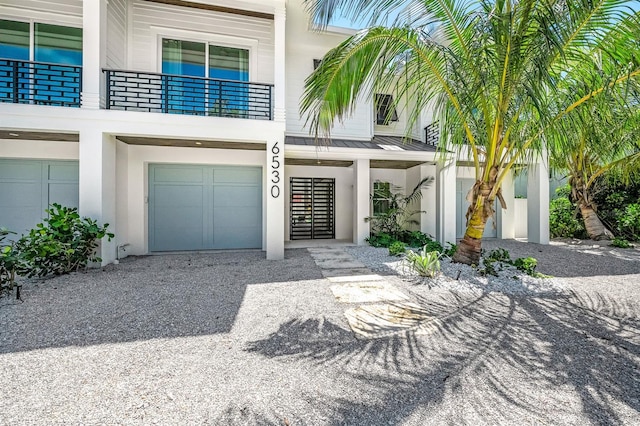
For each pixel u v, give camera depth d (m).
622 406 2.52
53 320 4.31
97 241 7.66
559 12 4.66
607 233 13.48
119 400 2.59
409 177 13.84
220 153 10.52
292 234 13.09
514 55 5.08
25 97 8.34
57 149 8.84
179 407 2.51
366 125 12.67
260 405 2.54
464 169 14.61
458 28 5.48
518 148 6.48
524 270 6.95
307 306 4.95
